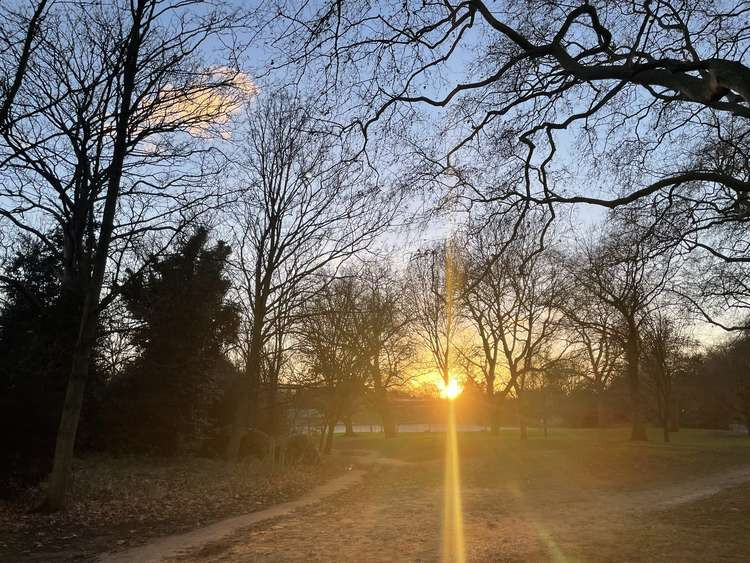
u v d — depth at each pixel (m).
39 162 13.10
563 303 37.12
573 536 10.20
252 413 31.00
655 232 12.38
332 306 28.80
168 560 8.86
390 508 15.20
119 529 11.66
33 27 9.59
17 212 14.00
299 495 18.58
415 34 8.89
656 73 8.80
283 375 32.69
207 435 30.03
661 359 39.03
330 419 37.94
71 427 13.39
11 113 11.23
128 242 15.75
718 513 12.72
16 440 16.42
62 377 17.98
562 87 9.85
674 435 49.09
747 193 11.46
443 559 8.49
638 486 20.31
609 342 40.75
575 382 63.66
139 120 13.53
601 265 14.73
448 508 15.09
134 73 13.29
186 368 26.64
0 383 16.67
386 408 56.56
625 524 11.56
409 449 40.47
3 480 15.23
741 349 49.00
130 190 14.63
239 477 21.62
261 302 27.06
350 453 42.00
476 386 54.16
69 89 10.96
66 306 17.56
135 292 21.36
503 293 33.59
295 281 26.77
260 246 27.19
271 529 11.64
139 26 13.19
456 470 27.72
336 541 10.13
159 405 26.06
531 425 76.50
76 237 15.40
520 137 10.29
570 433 52.16
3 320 18.12
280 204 26.94
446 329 43.22
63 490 13.11
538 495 18.27
